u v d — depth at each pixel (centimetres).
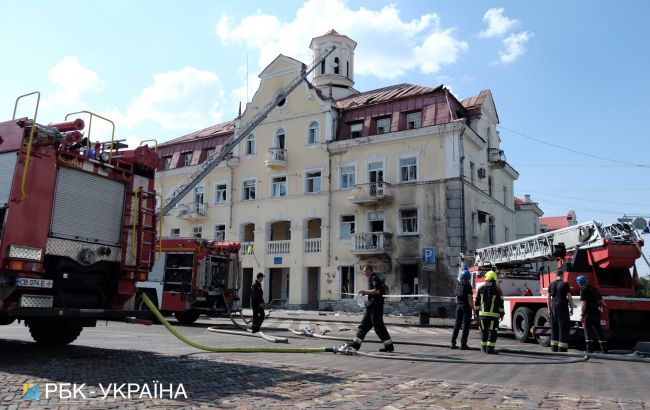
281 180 3569
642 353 1202
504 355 1090
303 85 3541
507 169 3791
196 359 898
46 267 816
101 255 893
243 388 642
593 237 1311
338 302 3141
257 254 3538
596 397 628
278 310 3216
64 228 839
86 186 884
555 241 1475
